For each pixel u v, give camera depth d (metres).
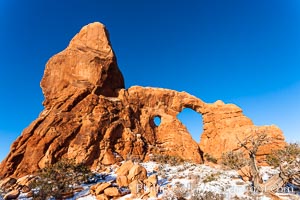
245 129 52.38
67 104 44.88
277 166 35.25
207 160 50.44
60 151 39.66
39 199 24.89
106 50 52.91
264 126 51.66
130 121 48.47
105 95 49.97
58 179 27.55
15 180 33.50
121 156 43.12
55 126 42.00
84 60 49.72
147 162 42.69
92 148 40.69
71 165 30.84
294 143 36.78
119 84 54.88
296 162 24.64
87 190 27.28
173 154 49.34
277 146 48.47
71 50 51.72
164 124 53.22
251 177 27.00
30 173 37.62
